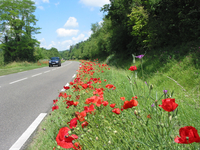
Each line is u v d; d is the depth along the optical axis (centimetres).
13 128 310
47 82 870
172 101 101
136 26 1307
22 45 3688
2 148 243
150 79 714
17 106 454
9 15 3581
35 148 231
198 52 675
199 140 77
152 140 127
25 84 825
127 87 475
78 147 118
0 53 3694
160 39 1188
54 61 2603
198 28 845
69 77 1049
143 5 1388
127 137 142
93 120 176
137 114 127
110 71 934
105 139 158
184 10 945
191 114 254
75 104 201
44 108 423
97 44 3912
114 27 2256
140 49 1460
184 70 627
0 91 673
